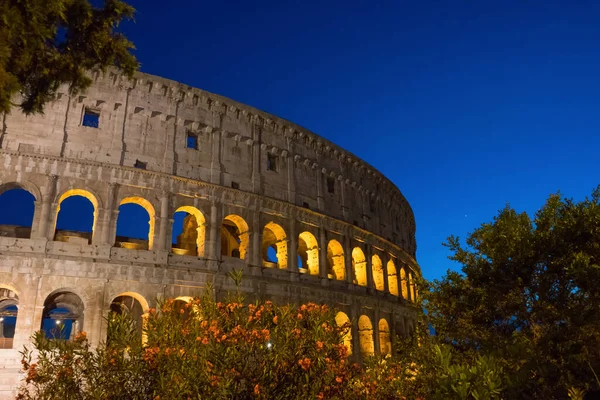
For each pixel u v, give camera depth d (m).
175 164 60.34
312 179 76.75
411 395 22.72
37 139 53.50
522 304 30.44
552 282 30.17
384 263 88.75
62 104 55.72
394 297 88.38
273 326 22.61
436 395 15.70
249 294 61.47
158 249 56.28
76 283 51.06
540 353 26.28
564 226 30.31
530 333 29.81
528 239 30.89
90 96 57.31
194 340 20.34
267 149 70.94
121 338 21.42
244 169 66.94
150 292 54.41
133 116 59.38
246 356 19.70
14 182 51.59
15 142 52.56
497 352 20.20
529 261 30.70
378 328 79.31
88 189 54.44
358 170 87.38
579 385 23.48
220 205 62.41
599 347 26.81
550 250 30.28
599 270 27.52
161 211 57.62
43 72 27.89
